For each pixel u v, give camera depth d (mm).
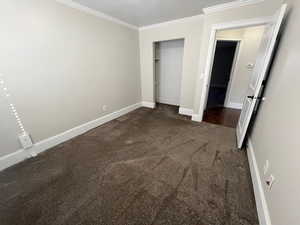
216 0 2113
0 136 1672
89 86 2629
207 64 2719
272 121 1321
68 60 2209
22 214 1192
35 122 1957
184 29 2996
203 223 1099
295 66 1066
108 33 2793
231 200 1285
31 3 1699
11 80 1667
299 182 745
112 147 2162
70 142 2314
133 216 1156
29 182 1520
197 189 1401
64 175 1611
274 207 967
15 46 1643
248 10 2111
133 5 2258
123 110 3609
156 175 1592
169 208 1216
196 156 1924
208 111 3756
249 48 3455
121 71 3316
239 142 2062
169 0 2104
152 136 2482
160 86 4570
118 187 1438
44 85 1977
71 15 2131
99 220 1133
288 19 1440
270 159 1201
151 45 3566
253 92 1877
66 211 1207
